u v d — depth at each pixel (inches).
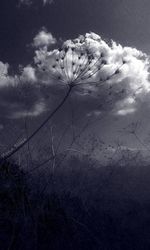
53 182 211.3
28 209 179.2
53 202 191.2
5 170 200.7
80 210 197.0
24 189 191.9
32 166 222.5
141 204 216.4
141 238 174.6
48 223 174.9
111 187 240.5
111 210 203.2
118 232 177.9
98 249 162.7
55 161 229.9
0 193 181.3
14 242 156.2
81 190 220.8
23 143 222.8
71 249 162.7
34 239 158.2
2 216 168.2
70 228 175.5
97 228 178.7
